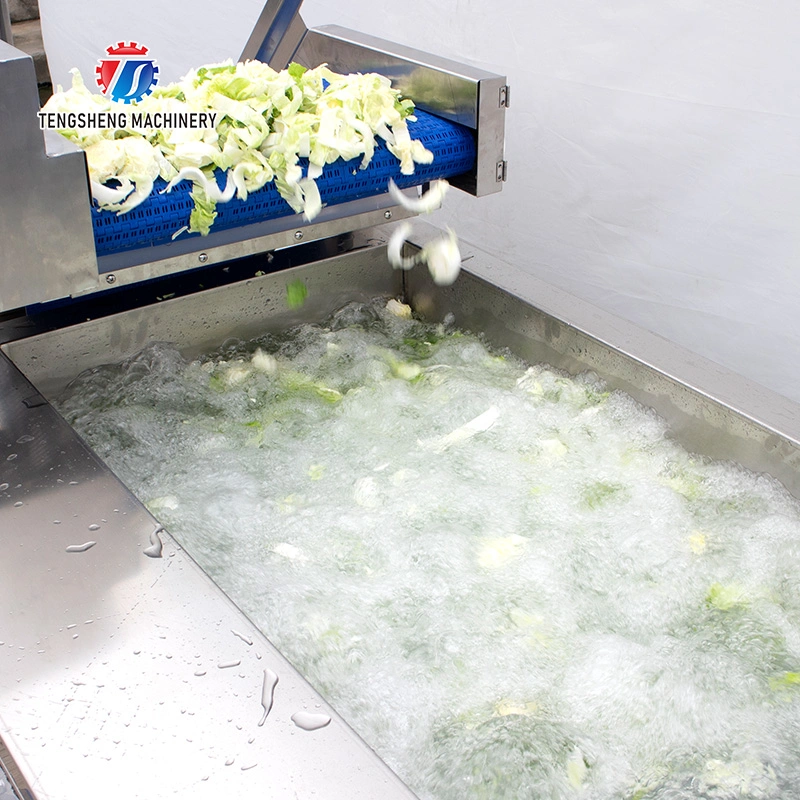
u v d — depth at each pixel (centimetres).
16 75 94
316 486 136
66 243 106
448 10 210
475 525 128
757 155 175
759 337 193
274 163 121
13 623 87
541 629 111
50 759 74
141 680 81
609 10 182
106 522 100
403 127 134
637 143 191
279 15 164
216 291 159
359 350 168
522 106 208
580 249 214
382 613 112
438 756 94
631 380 145
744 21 165
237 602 111
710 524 128
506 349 167
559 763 94
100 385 151
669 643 111
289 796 71
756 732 99
